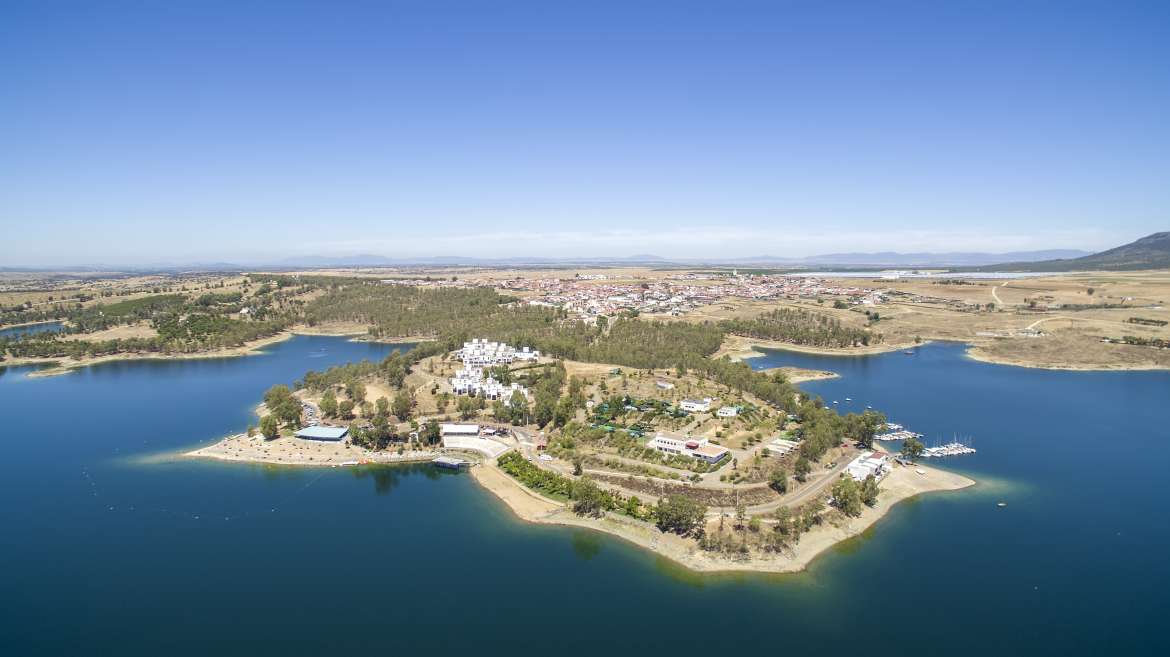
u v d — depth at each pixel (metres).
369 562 176.00
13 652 138.25
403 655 138.12
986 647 140.50
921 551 180.00
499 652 139.12
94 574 169.12
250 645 141.12
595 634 145.25
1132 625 147.75
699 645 141.50
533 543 186.88
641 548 182.88
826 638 143.75
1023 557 176.75
